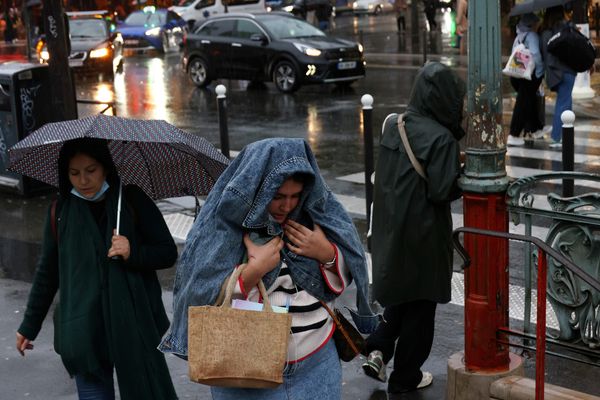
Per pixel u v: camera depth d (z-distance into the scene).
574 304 5.25
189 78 26.50
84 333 4.54
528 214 5.25
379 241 5.71
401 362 5.86
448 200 5.42
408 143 5.52
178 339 3.86
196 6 42.62
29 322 4.82
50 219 4.72
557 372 6.22
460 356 5.56
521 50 14.23
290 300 3.85
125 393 4.57
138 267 4.62
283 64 22.48
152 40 35.22
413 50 31.89
